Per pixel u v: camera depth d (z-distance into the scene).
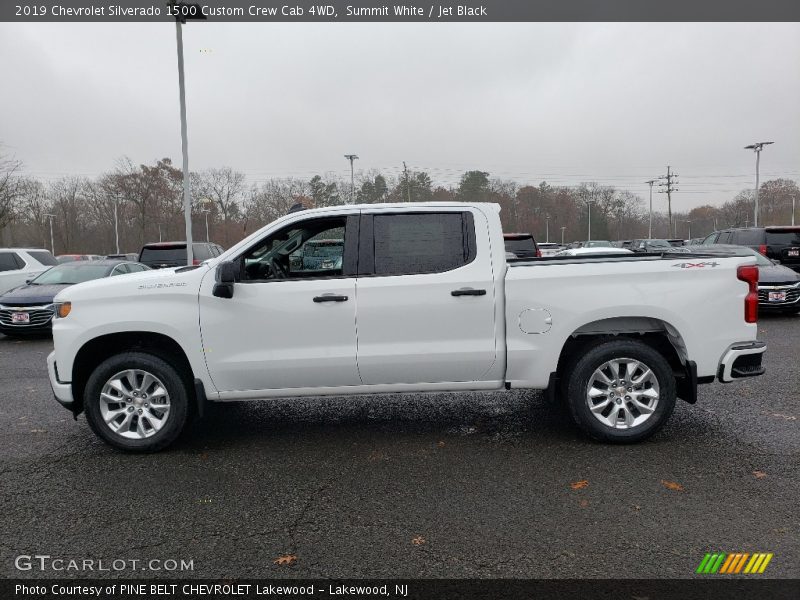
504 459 4.21
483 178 71.12
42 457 4.43
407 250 4.44
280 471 4.09
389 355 4.36
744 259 4.45
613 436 4.39
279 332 4.36
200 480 3.95
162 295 4.38
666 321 4.33
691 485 3.66
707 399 5.65
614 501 3.46
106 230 72.12
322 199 61.81
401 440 4.71
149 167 71.00
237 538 3.13
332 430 5.03
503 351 4.39
